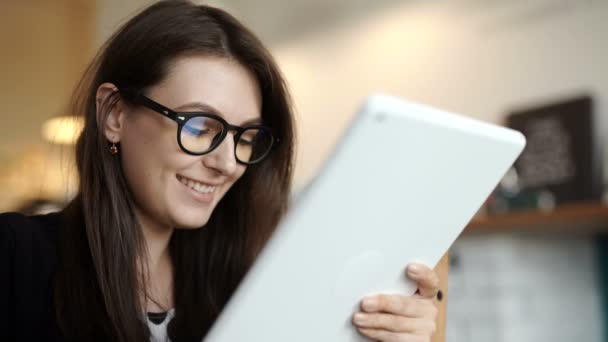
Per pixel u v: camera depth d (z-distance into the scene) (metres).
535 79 3.79
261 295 0.77
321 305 0.85
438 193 0.82
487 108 4.08
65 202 1.26
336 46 5.26
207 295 1.27
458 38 4.29
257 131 1.11
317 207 0.73
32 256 1.08
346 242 0.79
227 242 1.32
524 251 3.27
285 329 0.84
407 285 0.94
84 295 1.08
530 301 3.23
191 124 1.01
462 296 3.36
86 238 1.12
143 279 1.13
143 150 1.05
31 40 6.64
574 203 3.39
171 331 1.21
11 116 6.55
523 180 3.65
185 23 1.05
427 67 4.52
